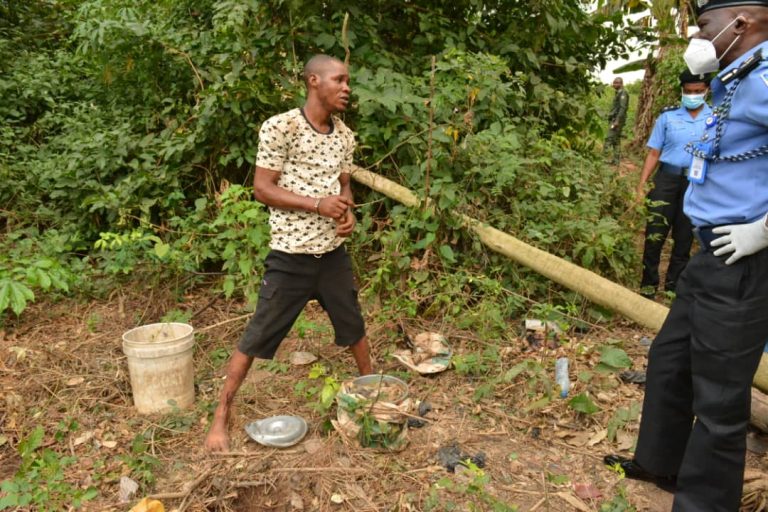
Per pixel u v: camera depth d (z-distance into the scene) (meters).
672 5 6.62
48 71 6.94
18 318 4.02
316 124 2.68
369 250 4.67
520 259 4.21
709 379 2.19
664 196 4.68
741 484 2.20
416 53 5.68
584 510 2.42
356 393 2.82
